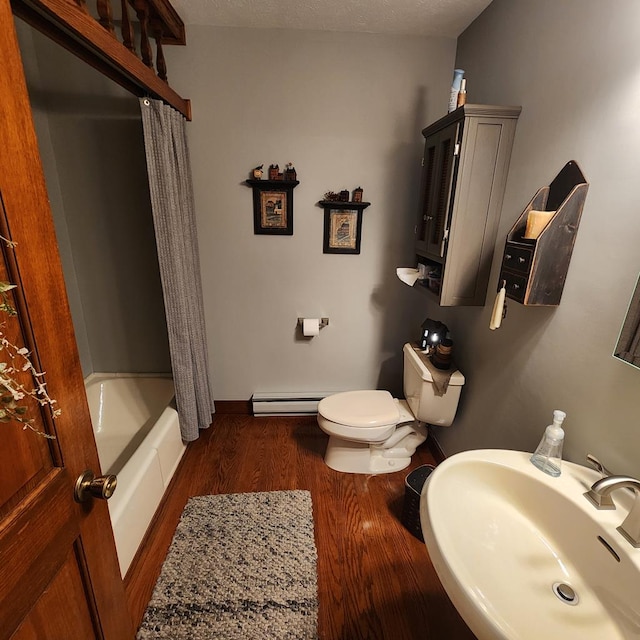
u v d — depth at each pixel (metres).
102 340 2.46
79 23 1.03
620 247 0.99
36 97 1.96
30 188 0.63
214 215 2.27
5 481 0.58
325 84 2.09
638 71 0.93
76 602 0.77
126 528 1.48
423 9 1.77
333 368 2.65
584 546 0.90
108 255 2.29
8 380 0.53
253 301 2.46
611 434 1.02
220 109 2.10
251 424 2.60
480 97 1.81
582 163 1.12
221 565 1.57
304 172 2.22
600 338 1.06
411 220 2.34
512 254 1.27
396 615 1.41
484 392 1.74
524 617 0.81
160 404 2.41
